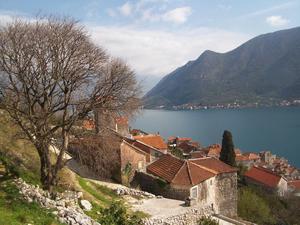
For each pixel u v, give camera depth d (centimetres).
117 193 2833
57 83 1988
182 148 10388
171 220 2409
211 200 3400
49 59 1978
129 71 2173
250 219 4594
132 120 2394
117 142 2508
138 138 5975
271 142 15938
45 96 1986
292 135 17388
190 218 2575
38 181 2064
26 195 1689
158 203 2733
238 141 16538
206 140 16888
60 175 2331
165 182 3203
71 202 1984
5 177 1869
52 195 1911
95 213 2031
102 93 2067
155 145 6028
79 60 2041
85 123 2194
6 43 1914
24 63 1922
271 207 5966
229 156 6825
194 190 3142
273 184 7869
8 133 2259
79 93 2069
